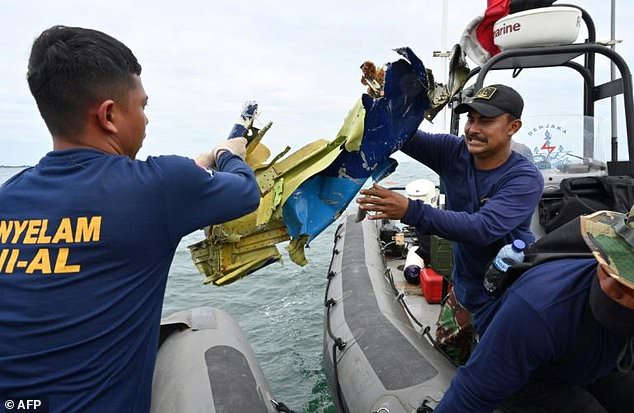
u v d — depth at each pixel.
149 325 1.35
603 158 3.45
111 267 1.25
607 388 1.89
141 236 1.27
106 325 1.24
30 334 1.20
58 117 1.33
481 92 2.04
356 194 2.06
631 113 3.12
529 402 1.76
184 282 7.54
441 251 3.52
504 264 1.56
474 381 1.45
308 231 1.98
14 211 1.29
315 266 8.19
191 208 1.35
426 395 2.27
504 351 1.39
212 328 2.73
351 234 5.73
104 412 1.24
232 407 2.02
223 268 1.95
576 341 1.36
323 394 4.09
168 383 2.26
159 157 1.38
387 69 1.93
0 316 1.21
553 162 3.46
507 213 1.94
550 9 3.09
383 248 5.31
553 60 3.49
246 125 1.91
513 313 1.38
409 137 2.13
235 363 2.38
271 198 1.90
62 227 1.24
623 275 1.11
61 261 1.22
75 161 1.31
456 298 2.58
